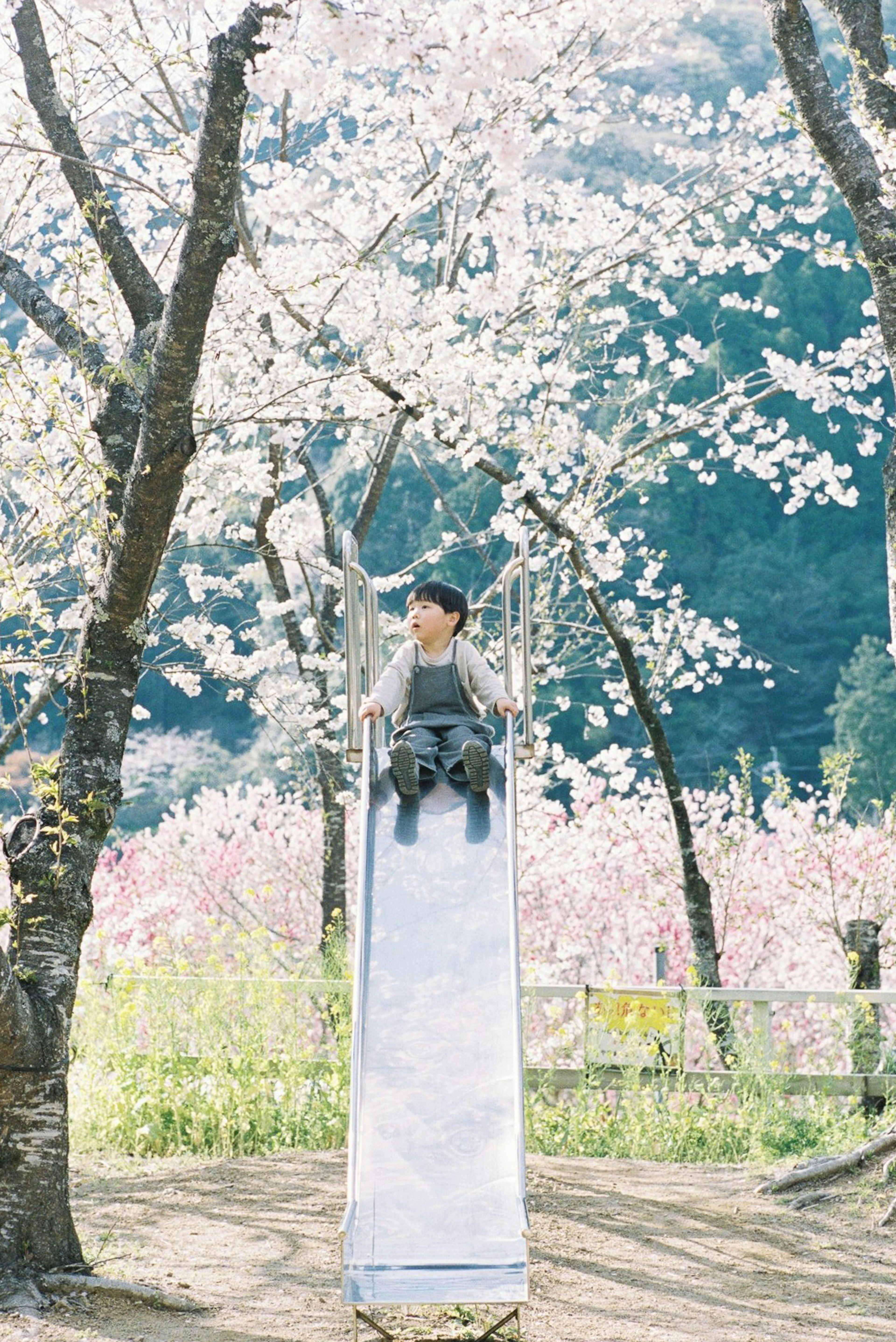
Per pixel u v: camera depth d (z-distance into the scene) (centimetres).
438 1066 427
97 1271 499
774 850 1716
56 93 642
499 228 814
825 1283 504
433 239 1334
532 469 1102
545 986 940
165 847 1969
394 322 1018
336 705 1207
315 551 1199
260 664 1088
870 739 3741
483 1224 379
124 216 1171
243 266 883
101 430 569
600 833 1622
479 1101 416
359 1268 368
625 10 1056
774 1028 1477
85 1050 830
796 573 4228
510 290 873
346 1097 795
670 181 1235
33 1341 419
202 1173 693
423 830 530
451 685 602
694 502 4172
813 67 701
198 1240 559
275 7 495
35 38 643
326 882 1226
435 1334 443
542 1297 485
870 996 933
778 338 2544
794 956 1700
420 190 934
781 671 4072
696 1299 484
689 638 1356
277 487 1143
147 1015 861
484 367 1038
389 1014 445
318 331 1032
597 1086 903
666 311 1277
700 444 3142
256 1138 785
